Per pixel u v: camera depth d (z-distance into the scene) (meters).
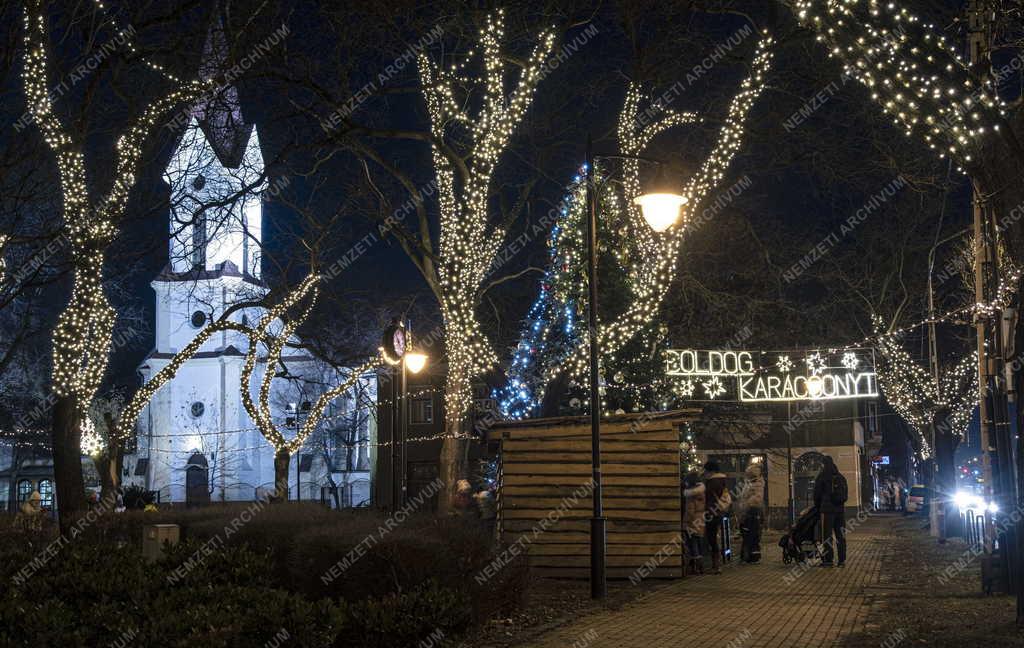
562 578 19.73
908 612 13.51
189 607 7.87
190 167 25.27
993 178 12.12
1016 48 13.65
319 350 43.06
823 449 58.88
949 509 32.81
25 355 61.44
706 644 11.24
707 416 39.34
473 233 29.70
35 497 25.66
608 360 26.98
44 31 22.09
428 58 28.97
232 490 91.38
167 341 93.75
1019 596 11.67
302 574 12.66
